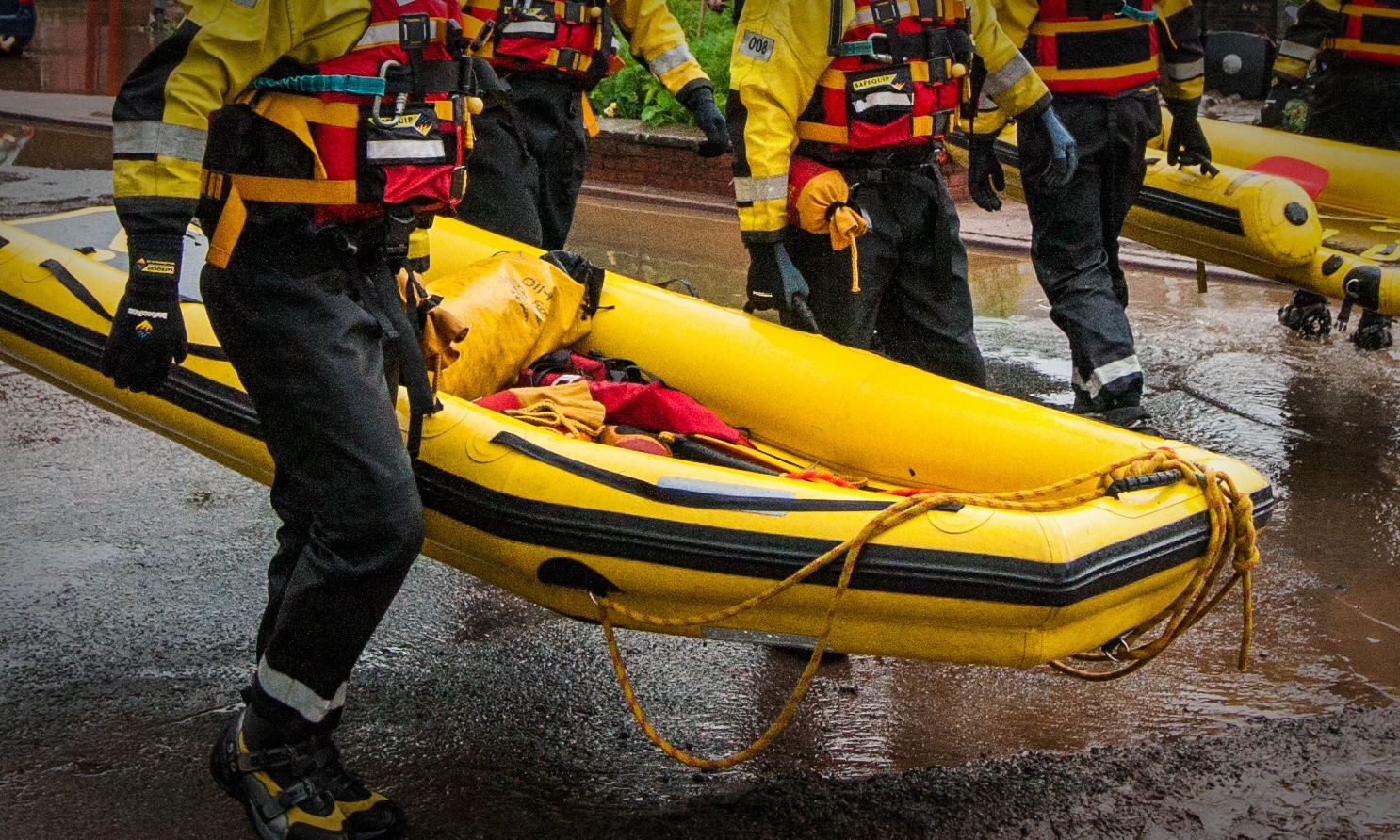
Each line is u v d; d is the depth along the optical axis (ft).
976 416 11.71
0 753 9.76
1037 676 11.73
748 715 10.94
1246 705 11.25
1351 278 18.40
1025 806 9.67
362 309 8.63
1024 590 8.99
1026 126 13.55
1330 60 22.09
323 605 8.50
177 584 12.56
